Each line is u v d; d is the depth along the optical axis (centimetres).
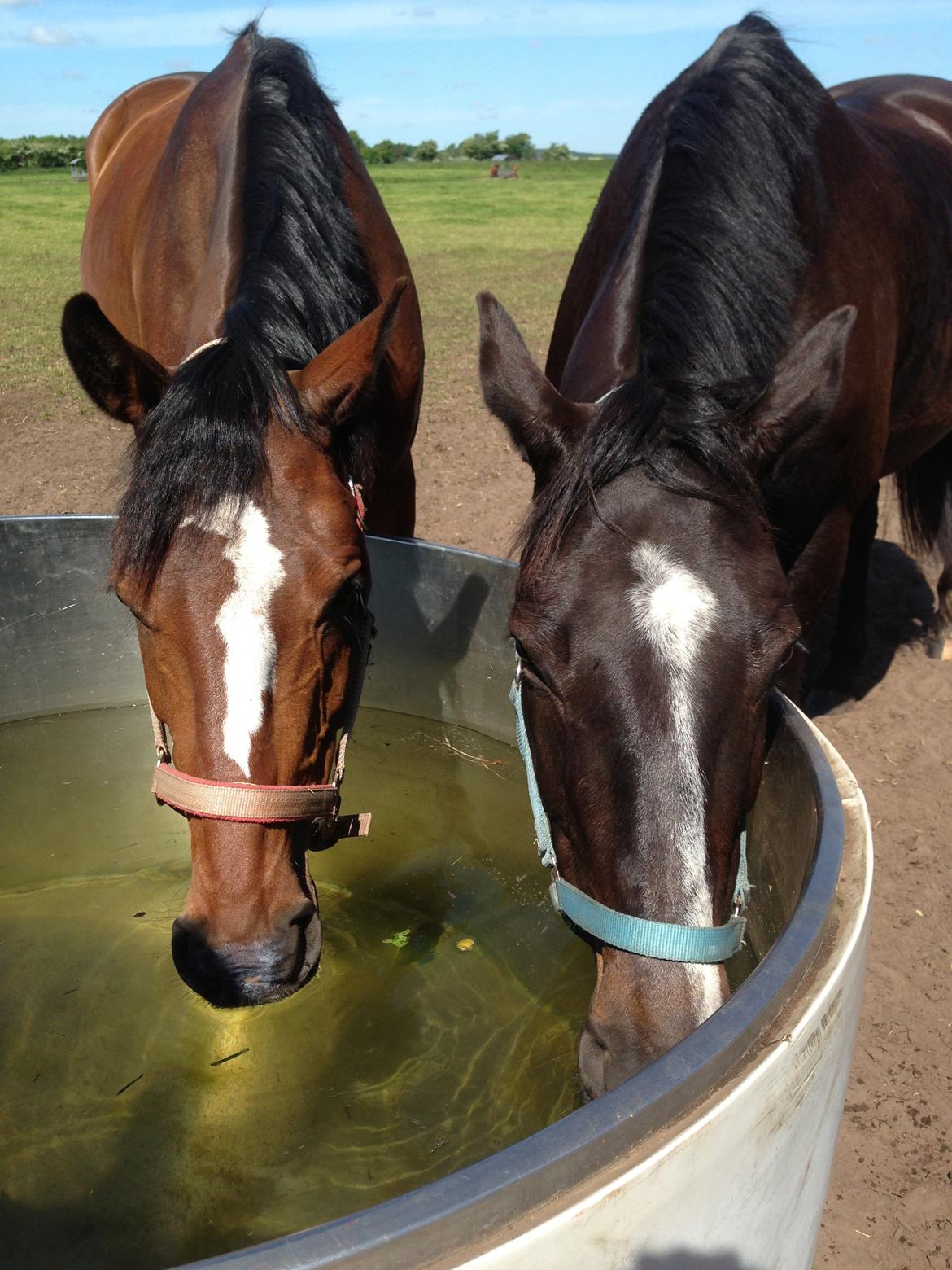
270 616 180
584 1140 103
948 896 310
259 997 180
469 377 930
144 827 301
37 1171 195
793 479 261
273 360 198
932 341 357
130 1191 192
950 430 408
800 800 182
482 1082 213
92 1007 235
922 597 519
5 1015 231
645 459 184
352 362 204
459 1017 231
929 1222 217
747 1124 117
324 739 201
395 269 343
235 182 256
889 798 358
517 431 201
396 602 322
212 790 178
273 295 229
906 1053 258
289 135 264
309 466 195
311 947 192
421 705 334
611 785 165
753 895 211
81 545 326
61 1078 216
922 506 449
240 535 181
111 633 341
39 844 290
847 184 298
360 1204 187
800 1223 144
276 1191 191
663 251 231
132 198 371
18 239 1948
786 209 255
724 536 178
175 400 189
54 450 687
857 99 414
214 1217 186
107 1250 181
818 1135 139
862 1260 209
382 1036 226
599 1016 169
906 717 411
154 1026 230
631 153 312
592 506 181
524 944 254
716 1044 114
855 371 288
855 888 146
